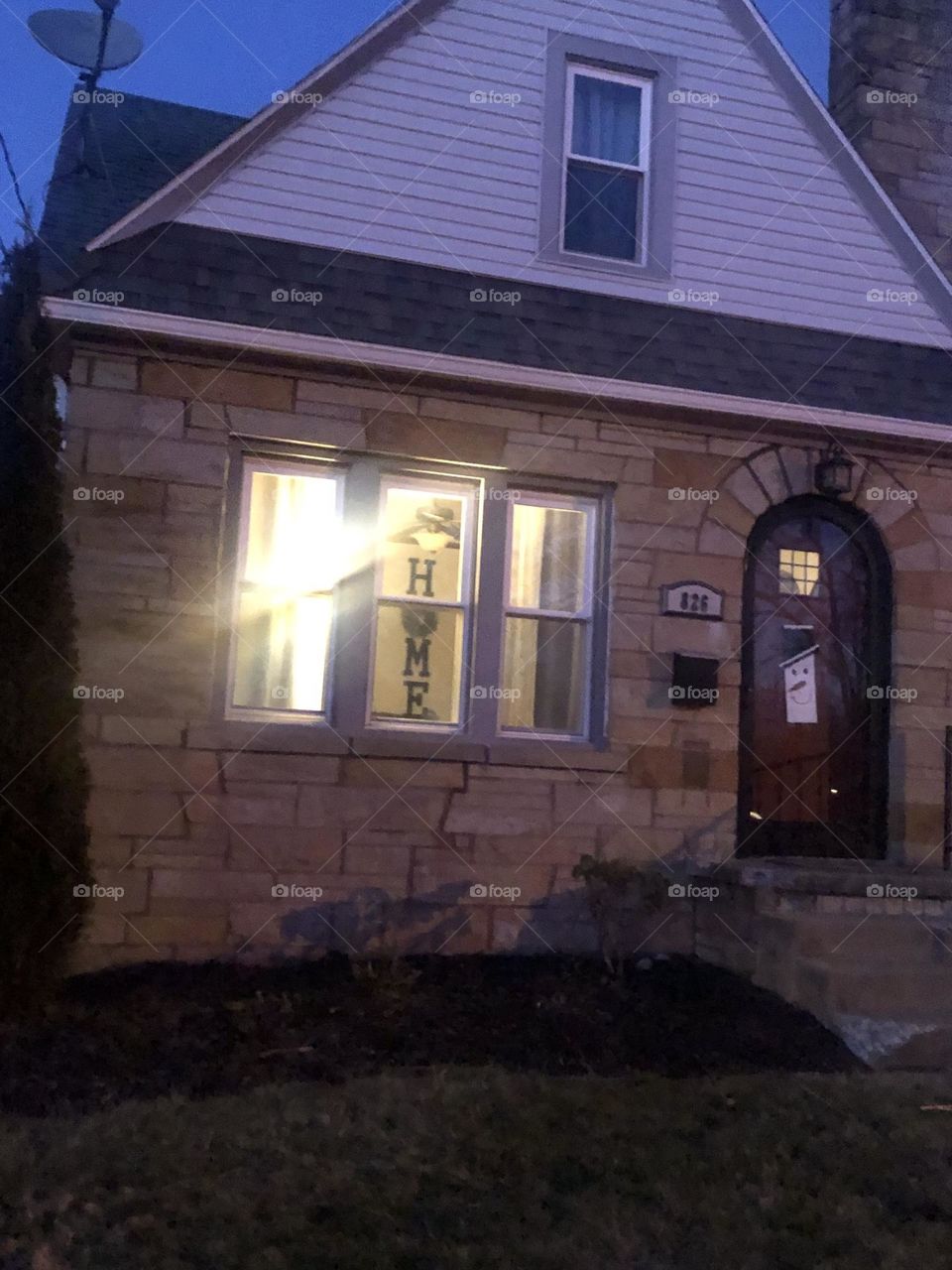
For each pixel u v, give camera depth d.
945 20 10.92
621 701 8.35
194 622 7.67
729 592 8.62
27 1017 6.39
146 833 7.48
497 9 8.92
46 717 6.59
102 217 8.84
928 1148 5.21
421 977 7.33
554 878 8.10
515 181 8.76
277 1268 3.99
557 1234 4.31
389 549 8.35
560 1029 6.57
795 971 7.13
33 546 6.66
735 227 9.20
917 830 8.81
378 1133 5.11
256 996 6.83
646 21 9.27
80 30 9.80
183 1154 4.82
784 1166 4.96
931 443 9.05
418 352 8.06
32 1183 4.54
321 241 8.28
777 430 8.81
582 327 8.62
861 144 10.46
